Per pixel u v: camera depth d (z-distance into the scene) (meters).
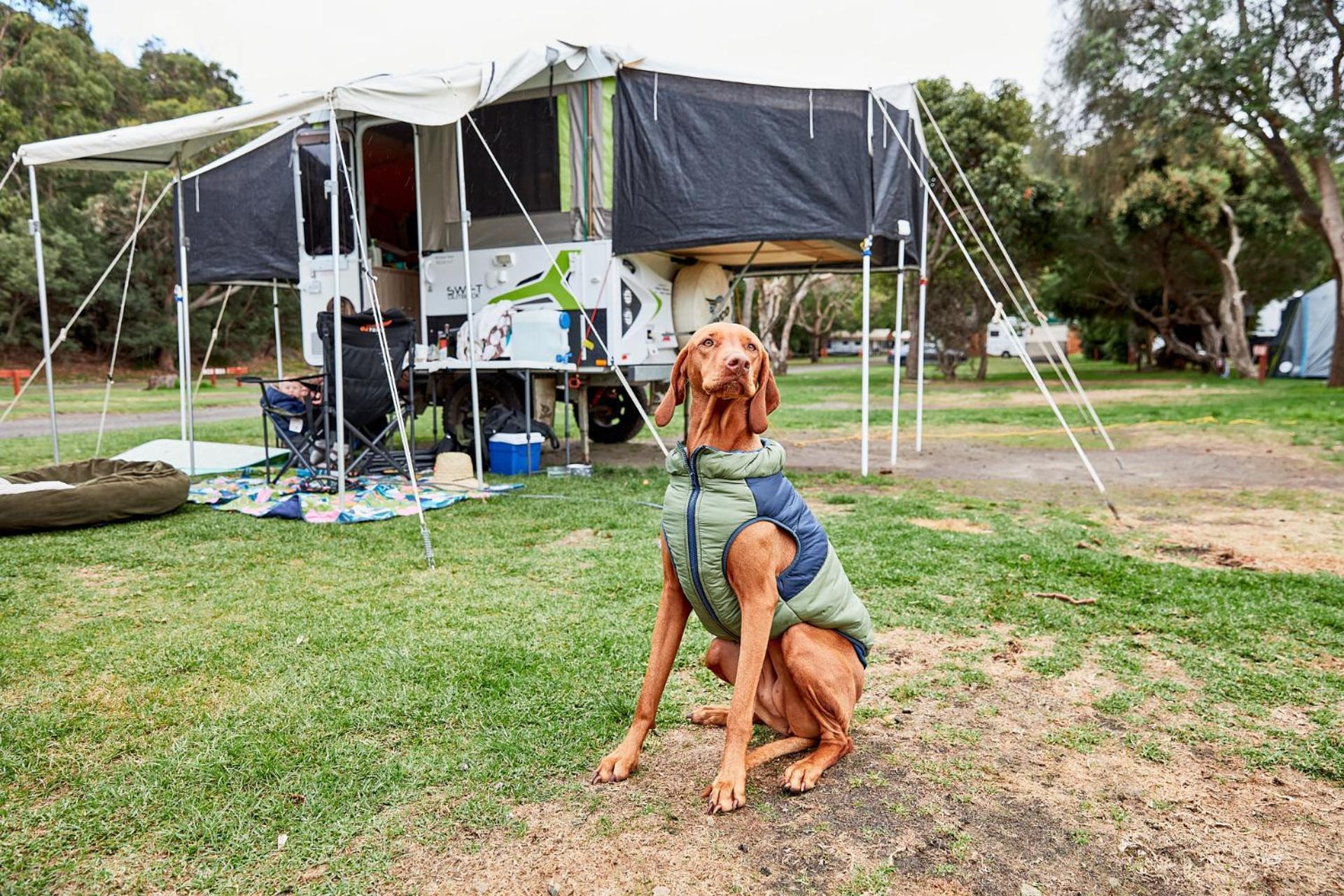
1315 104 17.33
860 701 3.15
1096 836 2.28
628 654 3.54
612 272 8.03
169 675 3.33
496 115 8.43
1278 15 16.67
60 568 4.91
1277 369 26.50
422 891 2.03
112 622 3.96
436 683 3.22
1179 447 10.60
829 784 2.54
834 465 9.34
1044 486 7.91
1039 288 35.09
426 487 7.45
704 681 3.31
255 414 18.06
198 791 2.46
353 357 6.89
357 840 2.23
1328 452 9.66
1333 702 3.11
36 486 6.01
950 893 2.03
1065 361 8.06
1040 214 24.98
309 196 8.90
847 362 58.53
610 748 2.74
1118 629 3.88
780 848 2.20
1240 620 3.95
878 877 2.08
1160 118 17.83
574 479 8.26
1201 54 16.83
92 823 2.31
